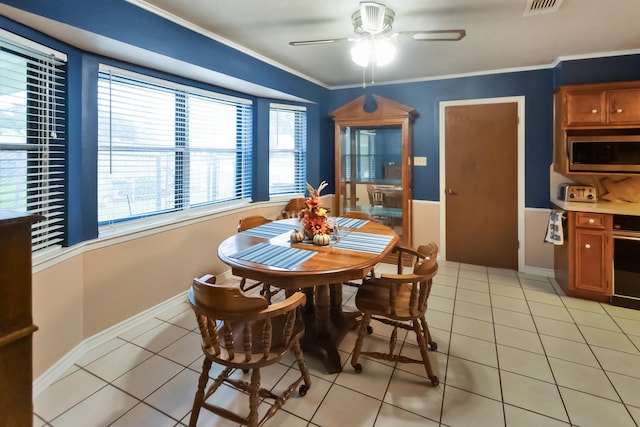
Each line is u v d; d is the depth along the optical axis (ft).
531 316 8.70
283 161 13.42
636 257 9.00
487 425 5.12
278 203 13.11
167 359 6.77
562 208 10.24
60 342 6.30
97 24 6.07
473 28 8.26
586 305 9.33
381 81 13.66
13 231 2.62
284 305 4.74
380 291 6.89
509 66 11.57
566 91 10.00
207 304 4.59
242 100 11.63
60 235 6.52
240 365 4.58
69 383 5.99
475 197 12.80
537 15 7.55
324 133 14.65
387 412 5.39
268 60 10.78
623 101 9.43
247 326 4.57
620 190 10.58
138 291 8.20
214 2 7.03
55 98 6.34
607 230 9.25
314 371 6.46
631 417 5.28
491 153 12.43
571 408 5.48
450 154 13.03
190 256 9.75
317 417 5.28
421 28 8.21
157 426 5.08
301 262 5.74
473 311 9.02
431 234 13.57
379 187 13.58
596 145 9.69
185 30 7.95
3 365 2.62
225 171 11.39
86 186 7.02
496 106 12.19
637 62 9.77
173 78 9.12
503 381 6.16
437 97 13.05
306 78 12.96
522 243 12.20
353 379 6.22
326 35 8.82
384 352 7.12
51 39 6.15
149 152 8.82
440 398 5.72
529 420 5.22
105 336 7.41
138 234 8.13
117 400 5.60
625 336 7.67
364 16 6.35
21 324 2.70
